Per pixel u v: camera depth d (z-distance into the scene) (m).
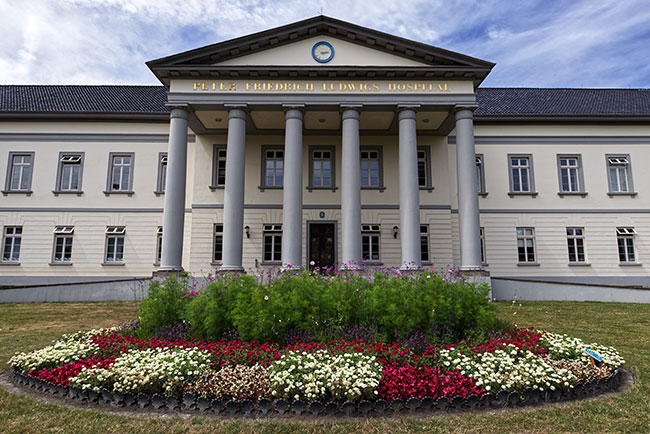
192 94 16.44
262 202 19.77
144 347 6.67
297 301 6.99
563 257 21.09
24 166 21.36
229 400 4.99
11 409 5.08
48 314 13.02
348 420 4.71
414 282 7.67
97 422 4.71
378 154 20.41
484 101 24.12
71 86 24.83
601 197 21.62
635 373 6.59
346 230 15.42
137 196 21.03
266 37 16.52
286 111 16.53
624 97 24.53
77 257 20.56
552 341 7.09
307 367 5.37
